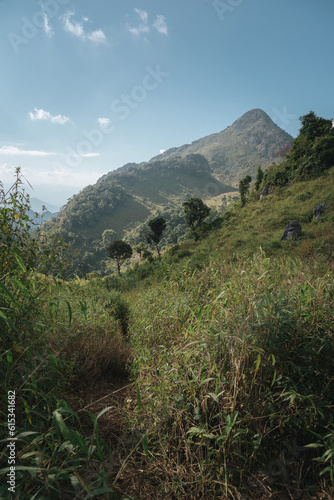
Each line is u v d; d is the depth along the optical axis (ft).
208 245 78.89
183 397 6.16
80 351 9.89
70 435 3.71
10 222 7.21
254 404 5.64
